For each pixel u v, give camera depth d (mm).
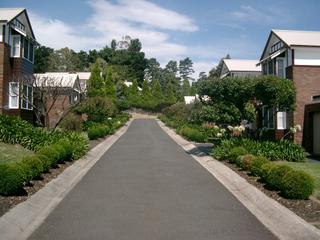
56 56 79812
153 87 93625
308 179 9758
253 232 7500
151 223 7938
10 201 9039
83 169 15227
